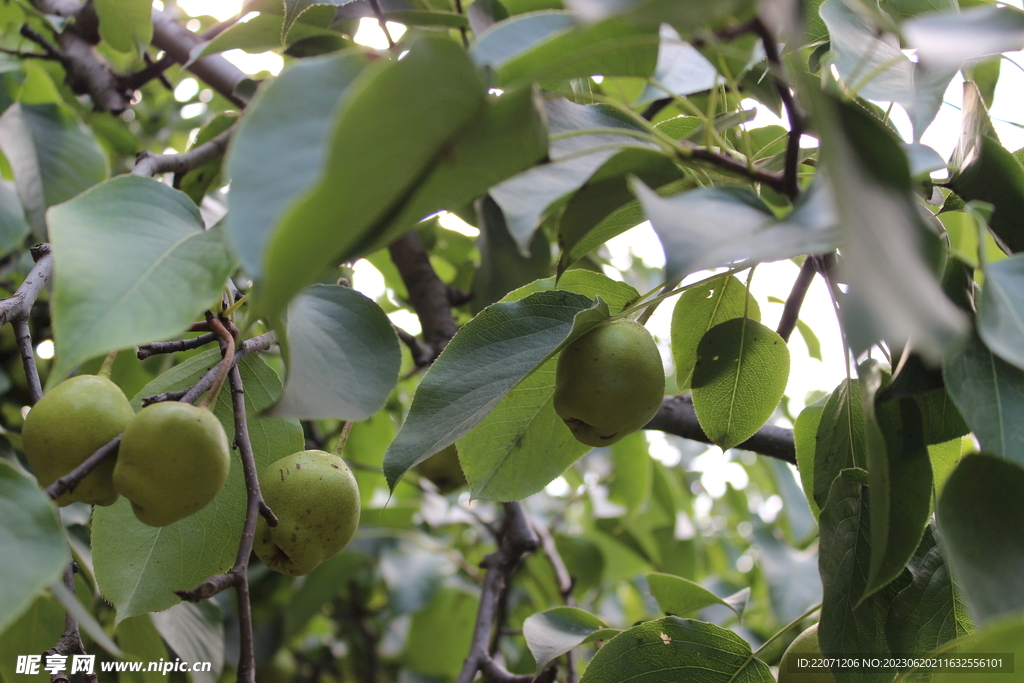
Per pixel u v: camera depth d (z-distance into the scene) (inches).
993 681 32.9
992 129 47.3
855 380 49.6
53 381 31.8
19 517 29.9
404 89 23.6
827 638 43.6
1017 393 36.7
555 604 120.8
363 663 135.8
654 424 74.6
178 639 74.1
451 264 110.3
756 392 56.7
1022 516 35.0
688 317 57.2
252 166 26.3
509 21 38.2
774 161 44.6
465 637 122.4
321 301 43.3
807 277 63.8
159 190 40.2
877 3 45.8
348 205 23.7
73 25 95.8
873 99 43.1
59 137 81.7
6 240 76.7
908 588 46.2
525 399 53.4
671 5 23.3
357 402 39.8
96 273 34.3
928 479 39.4
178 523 47.5
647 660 52.1
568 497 159.8
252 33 69.6
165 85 96.3
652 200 28.3
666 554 124.2
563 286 54.2
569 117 42.6
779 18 23.8
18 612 28.0
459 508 128.3
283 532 45.1
